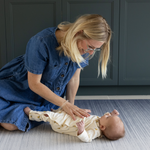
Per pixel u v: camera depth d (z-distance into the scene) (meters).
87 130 1.54
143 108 2.13
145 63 2.43
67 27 1.41
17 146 1.42
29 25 2.32
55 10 2.29
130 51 2.40
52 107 1.82
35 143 1.46
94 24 1.24
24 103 1.68
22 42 2.36
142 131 1.66
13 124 1.58
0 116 1.55
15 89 1.66
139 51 2.40
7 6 2.28
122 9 2.30
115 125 1.49
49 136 1.56
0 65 2.41
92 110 2.08
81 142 1.49
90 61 2.41
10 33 2.34
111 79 2.46
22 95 1.68
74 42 1.29
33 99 1.72
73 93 1.87
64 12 2.29
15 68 1.66
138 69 2.44
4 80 1.65
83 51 1.37
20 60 1.68
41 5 2.29
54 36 1.43
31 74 1.49
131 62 2.43
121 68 2.43
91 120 1.59
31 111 1.61
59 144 1.46
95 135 1.52
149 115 1.96
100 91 2.54
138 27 2.35
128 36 2.37
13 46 2.37
